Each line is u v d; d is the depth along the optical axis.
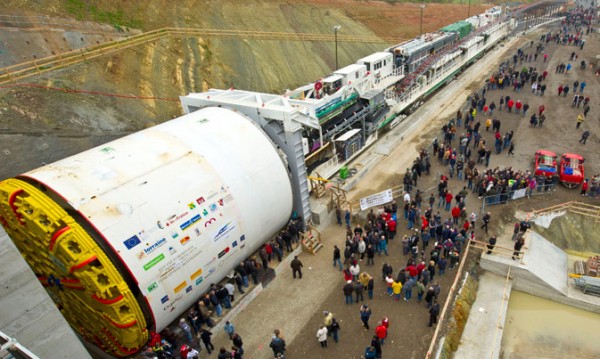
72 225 9.48
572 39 47.88
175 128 13.84
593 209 17.98
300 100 20.20
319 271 15.45
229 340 12.86
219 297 13.18
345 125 22.17
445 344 12.29
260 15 43.28
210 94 18.38
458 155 23.12
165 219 11.05
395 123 27.86
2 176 16.16
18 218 10.06
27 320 7.73
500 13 52.22
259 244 15.13
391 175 21.95
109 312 10.15
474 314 13.98
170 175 11.80
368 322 13.09
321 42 44.41
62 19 26.94
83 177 10.63
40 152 17.58
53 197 10.57
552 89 33.00
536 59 42.34
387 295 14.15
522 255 15.43
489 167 21.89
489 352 12.55
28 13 25.34
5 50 22.41
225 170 13.09
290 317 13.56
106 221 9.93
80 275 9.64
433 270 13.84
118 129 21.31
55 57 23.66
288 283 15.05
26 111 18.38
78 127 19.64
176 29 33.06
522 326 14.50
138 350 11.36
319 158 21.48
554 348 13.61
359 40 49.50
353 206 19.12
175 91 27.50
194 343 12.29
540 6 70.12
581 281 14.90
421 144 25.36
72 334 8.48
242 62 34.44
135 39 29.22
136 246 10.24
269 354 12.27
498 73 35.75
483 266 15.93
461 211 17.34
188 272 11.62
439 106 31.64
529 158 22.47
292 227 16.38
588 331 14.18
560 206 18.22
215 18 38.28
